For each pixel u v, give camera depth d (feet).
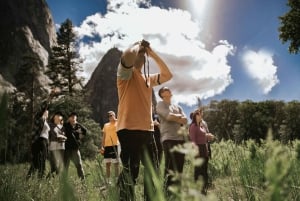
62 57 167.43
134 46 10.41
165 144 14.01
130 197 5.17
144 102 10.80
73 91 161.17
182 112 15.42
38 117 19.69
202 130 17.12
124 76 10.33
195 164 1.25
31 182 7.14
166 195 2.75
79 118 104.94
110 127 26.91
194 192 1.20
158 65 11.75
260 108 152.05
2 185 5.73
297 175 4.52
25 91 131.75
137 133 10.36
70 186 1.47
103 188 4.23
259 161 5.28
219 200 4.70
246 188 4.90
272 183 1.04
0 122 1.45
